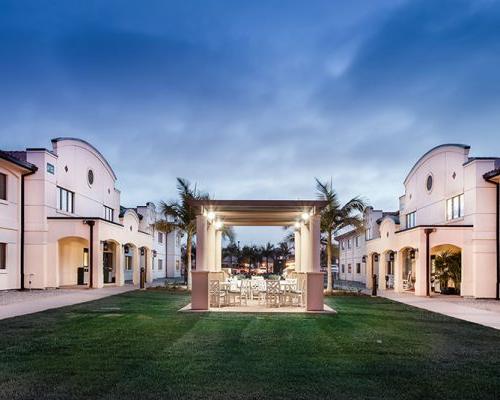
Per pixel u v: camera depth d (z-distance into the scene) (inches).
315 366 296.8
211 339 385.7
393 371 286.0
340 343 373.4
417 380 266.2
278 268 2320.4
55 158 989.2
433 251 1015.6
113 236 1064.8
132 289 984.3
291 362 307.0
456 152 922.7
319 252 612.1
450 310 627.8
